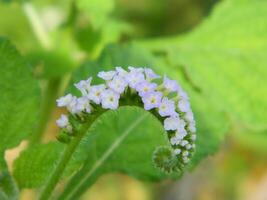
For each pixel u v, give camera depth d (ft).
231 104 0.89
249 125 0.88
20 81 0.68
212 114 0.86
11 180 0.59
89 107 0.55
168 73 0.88
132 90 0.54
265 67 0.94
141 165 0.79
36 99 0.68
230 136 1.68
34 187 0.64
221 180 1.95
